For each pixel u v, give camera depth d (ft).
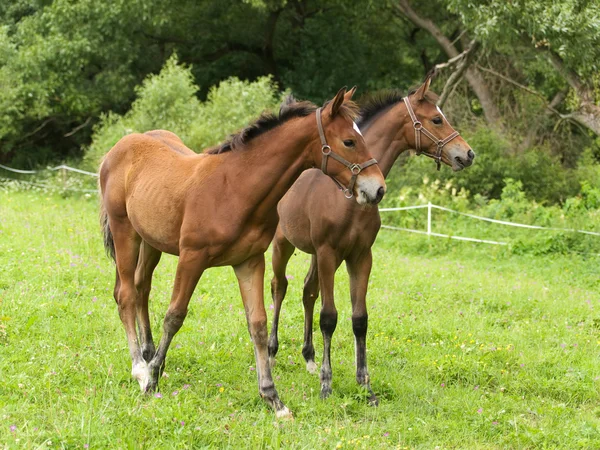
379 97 21.25
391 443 16.55
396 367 21.89
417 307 29.07
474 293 31.81
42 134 78.18
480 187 60.85
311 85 76.13
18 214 41.81
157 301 26.40
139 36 73.82
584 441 17.11
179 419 16.03
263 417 17.01
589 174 63.26
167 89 59.82
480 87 69.46
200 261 17.33
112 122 67.46
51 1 70.79
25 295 24.70
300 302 28.22
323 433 16.44
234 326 24.16
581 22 43.09
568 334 26.68
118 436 15.29
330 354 21.50
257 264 17.83
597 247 43.93
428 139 21.12
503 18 45.24
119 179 19.77
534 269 41.09
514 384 21.09
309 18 79.00
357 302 19.57
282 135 17.03
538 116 66.90
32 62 66.44
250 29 76.64
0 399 16.84
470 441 17.11
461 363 21.85
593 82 50.34
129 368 19.48
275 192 17.11
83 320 23.17
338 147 16.72
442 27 74.64
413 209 52.11
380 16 79.97
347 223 18.86
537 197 61.62
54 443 14.87
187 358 20.77
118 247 19.88
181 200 17.66
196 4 72.95
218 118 57.67
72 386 18.11
